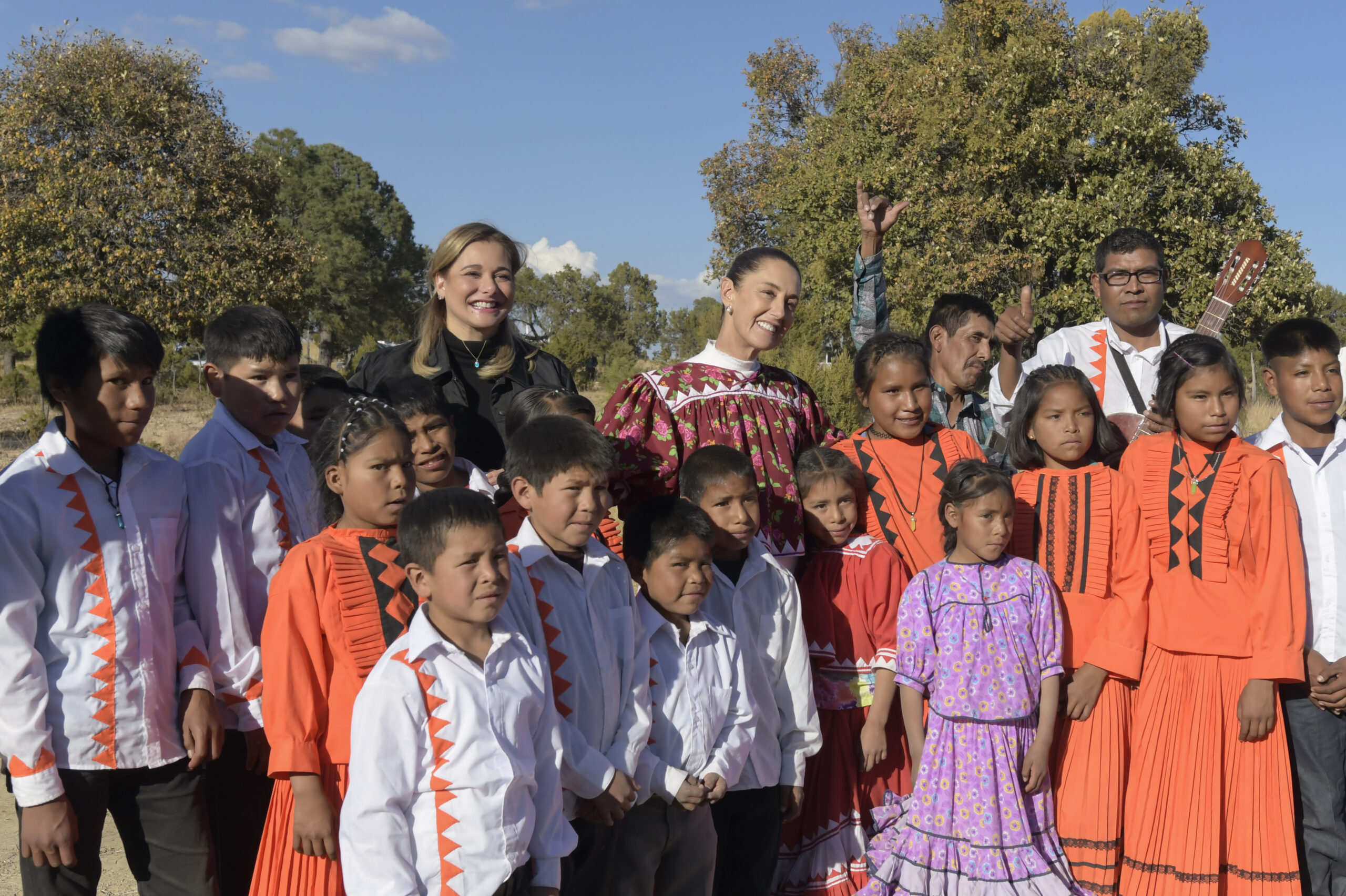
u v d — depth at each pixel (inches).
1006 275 712.4
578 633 111.1
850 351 873.5
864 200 185.3
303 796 100.3
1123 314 176.4
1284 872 131.7
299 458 135.4
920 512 149.8
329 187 2001.7
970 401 188.1
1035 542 146.3
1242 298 173.8
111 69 808.9
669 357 2859.3
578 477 109.2
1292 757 145.1
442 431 132.8
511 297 161.3
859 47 1215.6
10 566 101.8
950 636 136.6
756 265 139.8
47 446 107.7
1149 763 136.1
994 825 131.8
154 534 113.2
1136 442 145.8
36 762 101.5
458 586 92.8
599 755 107.5
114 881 158.1
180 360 1114.1
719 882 128.6
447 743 93.0
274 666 102.1
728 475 124.9
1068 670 141.9
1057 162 702.5
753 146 1298.0
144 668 110.4
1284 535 133.9
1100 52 737.6
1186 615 135.3
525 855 96.3
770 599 130.9
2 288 754.8
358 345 2075.5
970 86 772.6
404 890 89.7
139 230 770.8
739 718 120.6
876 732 139.3
